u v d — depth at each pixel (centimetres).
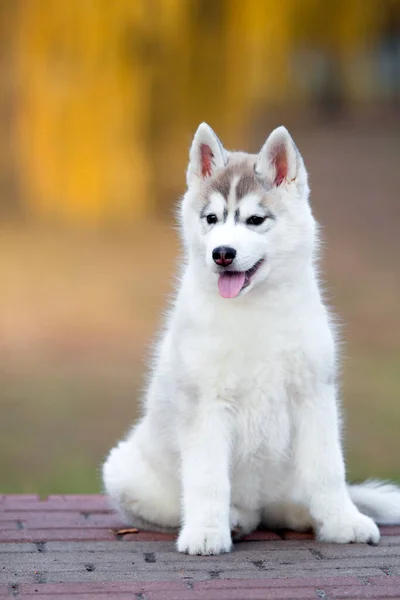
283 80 2998
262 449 696
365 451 1360
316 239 712
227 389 679
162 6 2655
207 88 2888
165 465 713
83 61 2731
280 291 678
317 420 689
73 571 627
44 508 809
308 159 3966
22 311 2167
